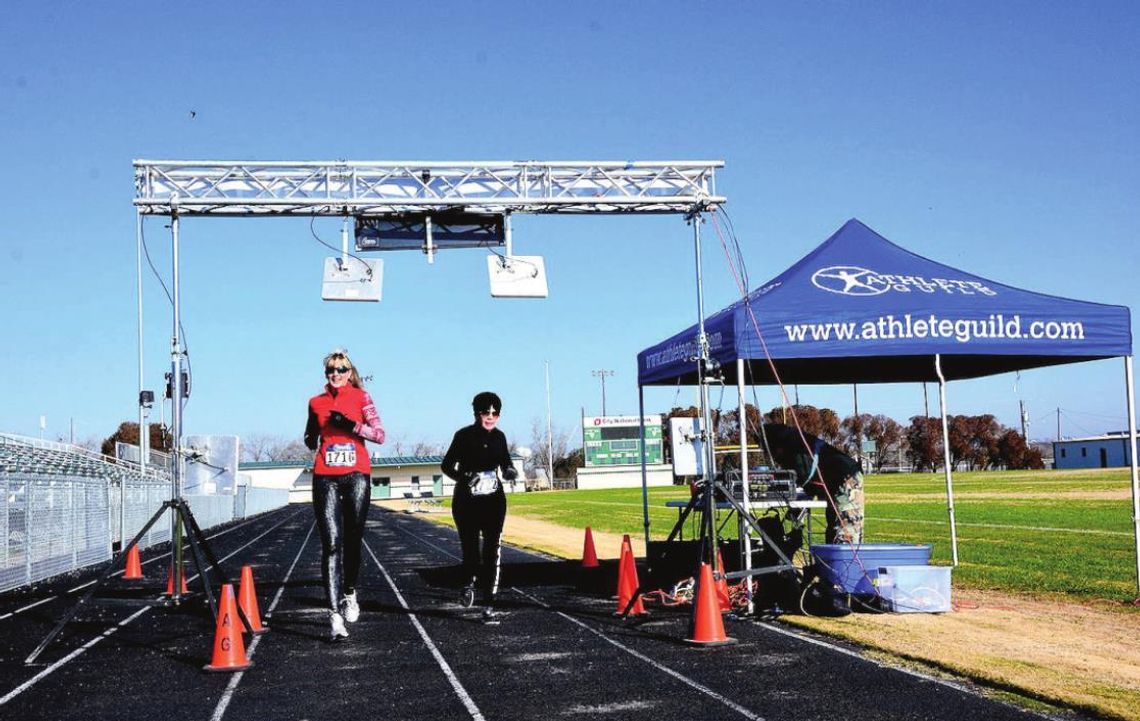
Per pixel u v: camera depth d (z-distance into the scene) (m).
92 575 16.56
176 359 10.81
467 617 10.12
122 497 21.53
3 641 9.15
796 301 10.08
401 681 7.02
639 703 6.21
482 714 6.03
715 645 8.06
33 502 15.19
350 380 8.91
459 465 9.77
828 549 9.44
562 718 5.89
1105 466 101.31
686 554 10.98
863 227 11.69
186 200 10.79
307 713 6.16
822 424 114.25
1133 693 6.09
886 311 10.09
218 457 42.28
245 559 19.61
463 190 11.50
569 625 9.43
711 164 11.67
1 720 6.15
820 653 7.65
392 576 15.38
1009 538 18.59
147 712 6.29
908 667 7.07
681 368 11.38
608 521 31.28
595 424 99.81
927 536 19.58
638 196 11.52
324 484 8.79
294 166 11.14
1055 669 6.80
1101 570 12.98
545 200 11.41
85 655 8.35
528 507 47.19
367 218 11.59
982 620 8.94
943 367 13.93
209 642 8.91
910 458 121.81
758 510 11.80
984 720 5.62
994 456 117.75
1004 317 10.29
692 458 11.13
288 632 9.36
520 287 11.77
